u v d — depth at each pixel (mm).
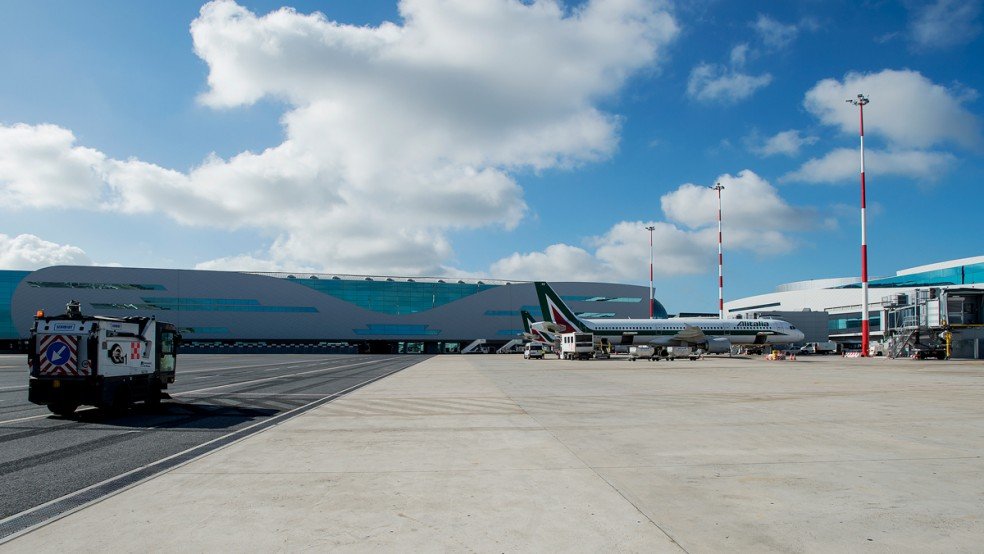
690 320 69500
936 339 62688
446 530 5832
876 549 5242
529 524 6016
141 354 16984
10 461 9820
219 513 6484
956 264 109688
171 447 11078
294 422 14234
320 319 112875
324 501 6977
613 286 124812
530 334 73125
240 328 109625
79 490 7801
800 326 100375
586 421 14117
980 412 15742
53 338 14945
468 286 120875
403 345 118625
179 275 108000
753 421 14023
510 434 12156
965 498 7000
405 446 10773
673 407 17094
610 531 5770
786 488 7504
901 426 13141
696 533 5699
